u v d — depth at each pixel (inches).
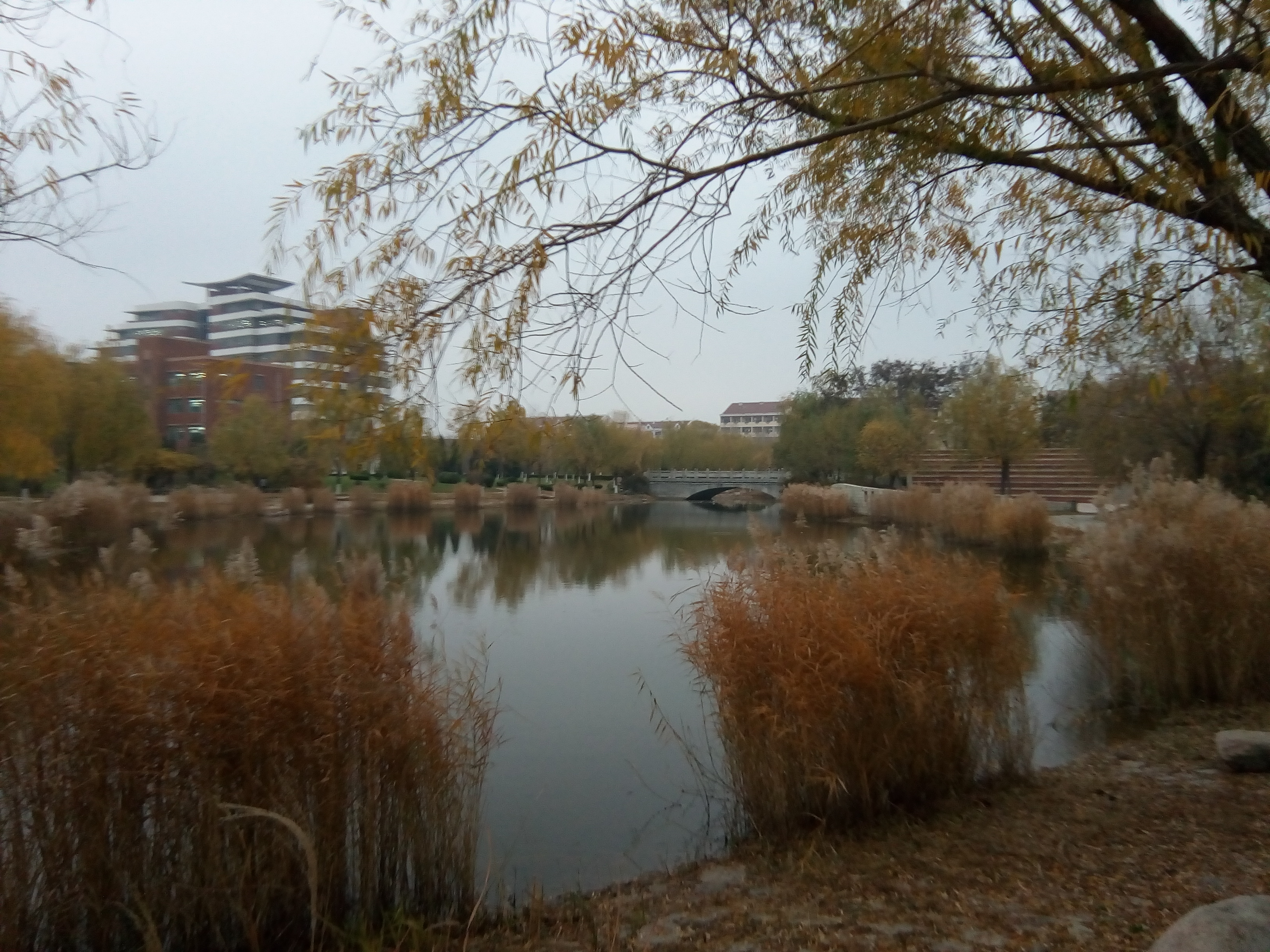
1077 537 508.4
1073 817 211.2
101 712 163.3
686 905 185.2
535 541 1052.5
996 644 239.9
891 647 223.0
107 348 958.4
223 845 167.9
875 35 161.3
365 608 195.3
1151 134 162.9
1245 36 152.6
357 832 181.6
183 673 167.8
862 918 167.6
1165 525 349.4
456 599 605.0
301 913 173.2
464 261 129.8
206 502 1086.4
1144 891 166.2
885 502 1141.1
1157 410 655.1
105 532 790.5
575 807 250.1
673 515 1579.7
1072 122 170.4
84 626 173.0
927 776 226.1
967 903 168.7
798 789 217.9
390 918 178.5
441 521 1317.7
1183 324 187.3
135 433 985.5
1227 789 225.3
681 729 316.8
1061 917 158.4
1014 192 188.2
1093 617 340.2
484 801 255.1
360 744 180.4
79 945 164.7
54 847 161.9
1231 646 309.9
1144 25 150.9
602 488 2006.6
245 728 167.8
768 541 261.7
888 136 181.8
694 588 304.8
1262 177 139.6
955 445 1248.8
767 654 219.8
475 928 179.9
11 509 695.1
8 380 679.7
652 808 248.7
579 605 584.7
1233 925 116.3
